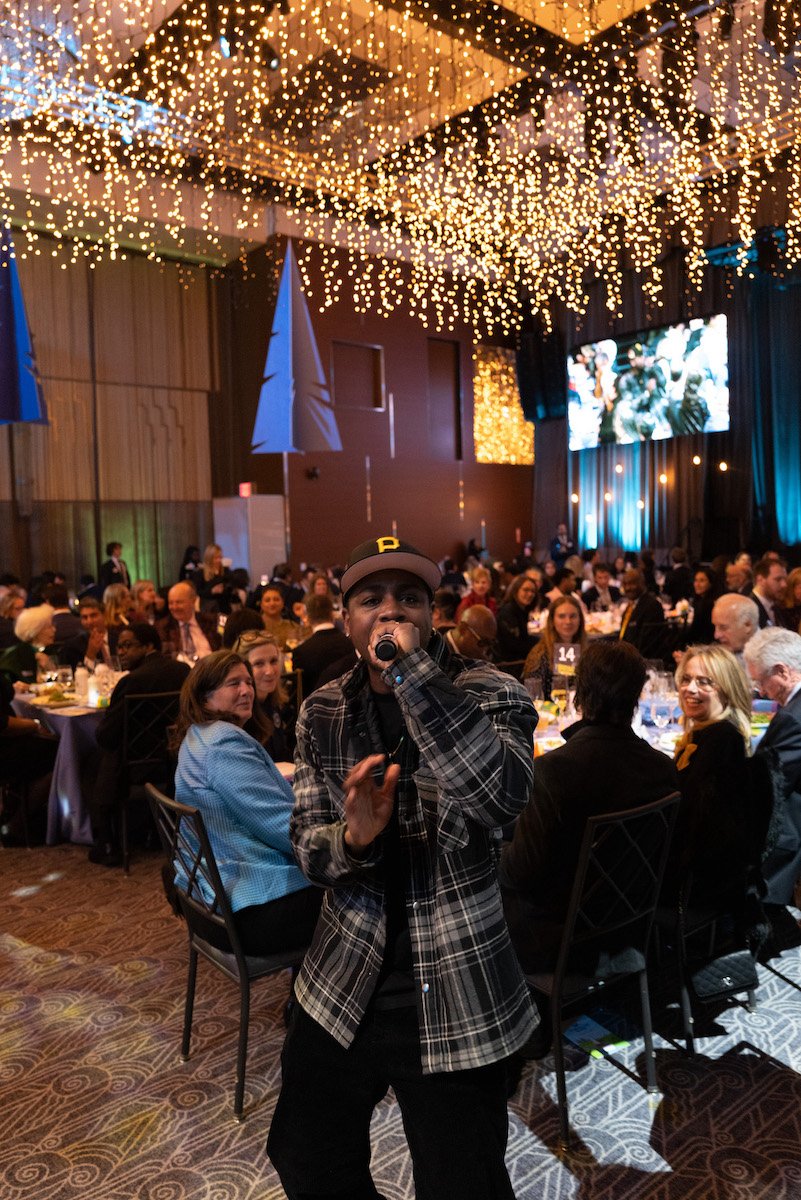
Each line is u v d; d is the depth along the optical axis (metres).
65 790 4.68
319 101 11.03
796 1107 2.34
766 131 12.09
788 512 15.16
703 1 8.78
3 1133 2.33
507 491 18.52
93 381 14.12
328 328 15.32
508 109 11.30
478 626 4.89
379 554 1.28
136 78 9.95
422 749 1.16
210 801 2.45
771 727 2.95
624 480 17.30
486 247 15.71
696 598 7.18
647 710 3.83
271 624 6.73
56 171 11.96
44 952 3.45
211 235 13.95
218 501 14.62
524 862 2.29
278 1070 2.60
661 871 2.37
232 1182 2.13
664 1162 2.14
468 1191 1.23
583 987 2.29
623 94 10.85
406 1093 1.29
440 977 1.24
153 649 4.98
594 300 16.97
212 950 2.55
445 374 17.52
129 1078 2.58
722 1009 2.84
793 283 14.59
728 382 15.04
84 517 14.25
